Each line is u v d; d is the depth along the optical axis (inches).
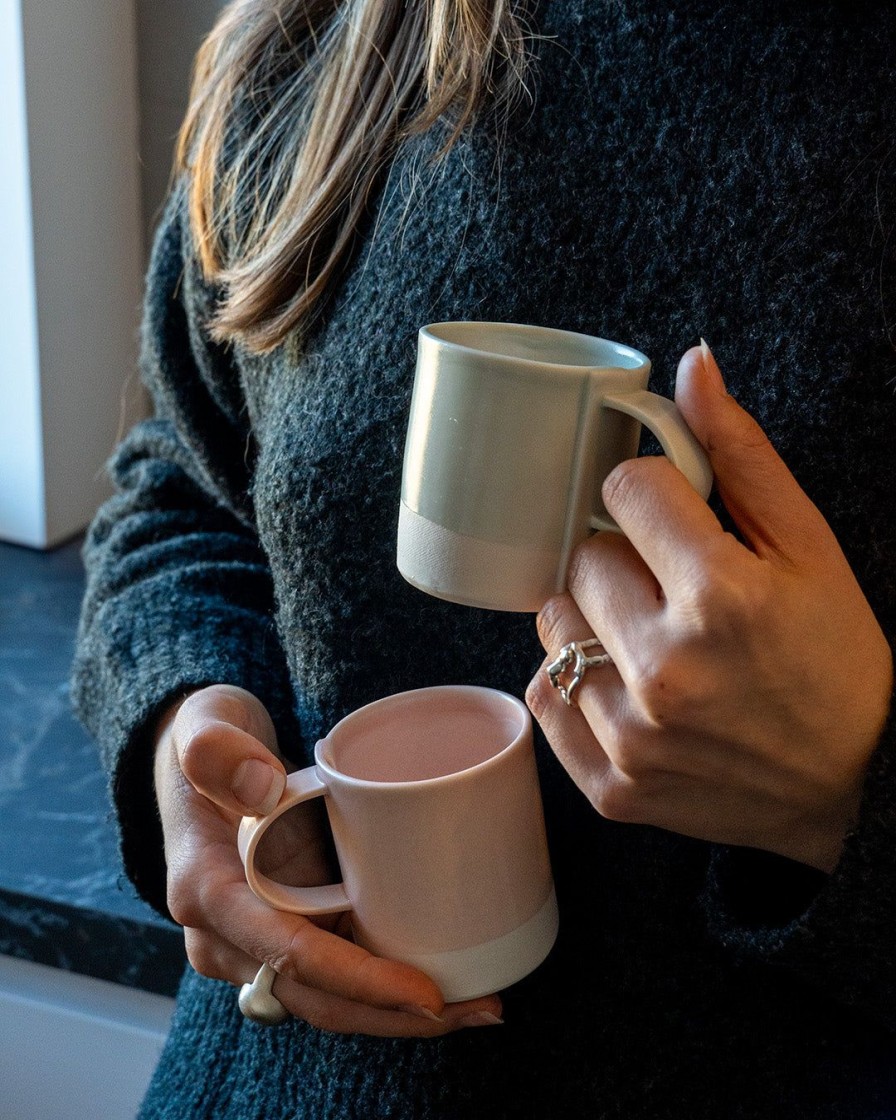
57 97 54.2
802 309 24.5
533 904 25.0
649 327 25.7
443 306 27.4
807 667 21.5
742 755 22.2
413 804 23.7
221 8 55.7
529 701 23.6
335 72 29.2
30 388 58.4
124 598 33.2
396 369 27.8
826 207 24.4
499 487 22.2
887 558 24.5
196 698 28.2
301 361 29.7
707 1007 26.4
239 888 26.2
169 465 37.0
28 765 47.8
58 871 41.8
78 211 57.4
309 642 29.2
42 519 61.9
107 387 63.1
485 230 27.0
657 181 25.5
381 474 27.8
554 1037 27.4
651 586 21.7
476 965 24.8
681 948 26.5
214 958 27.2
